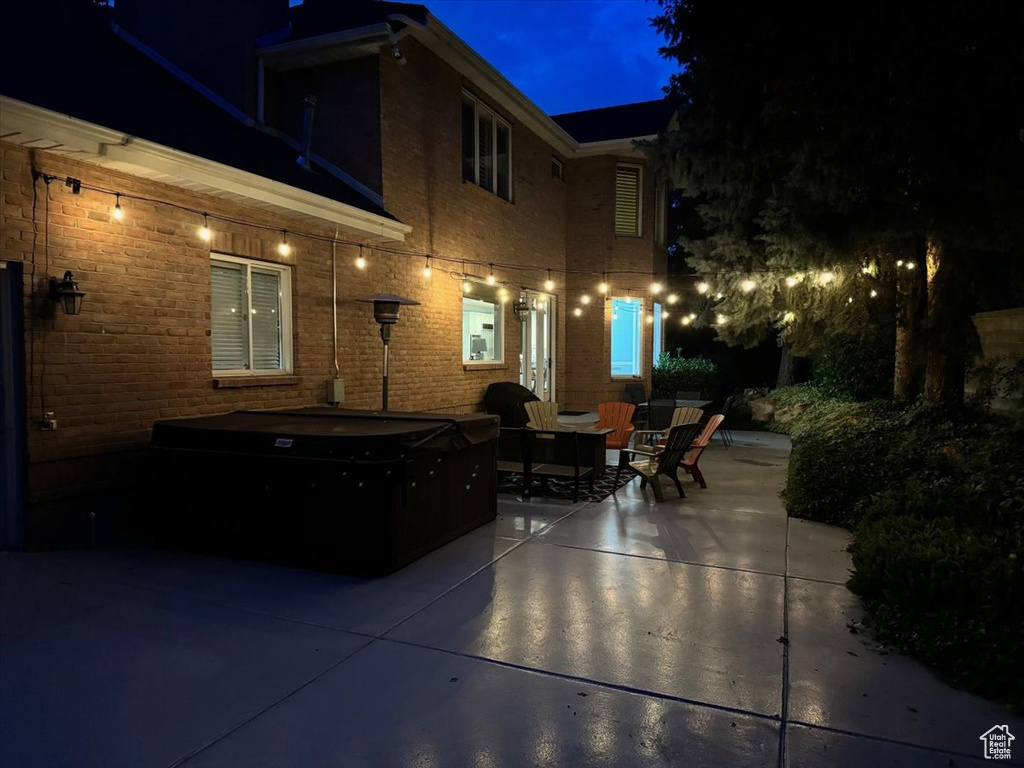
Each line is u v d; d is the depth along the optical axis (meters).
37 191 4.97
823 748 2.80
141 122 5.89
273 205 6.71
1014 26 5.03
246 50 8.82
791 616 4.19
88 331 5.34
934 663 3.50
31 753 2.74
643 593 4.58
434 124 9.89
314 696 3.20
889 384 13.02
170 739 2.84
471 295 11.41
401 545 5.03
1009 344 8.31
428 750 2.77
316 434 4.97
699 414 8.54
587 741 2.84
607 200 14.91
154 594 4.51
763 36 6.11
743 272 9.44
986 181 5.89
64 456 5.20
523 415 11.21
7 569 4.82
